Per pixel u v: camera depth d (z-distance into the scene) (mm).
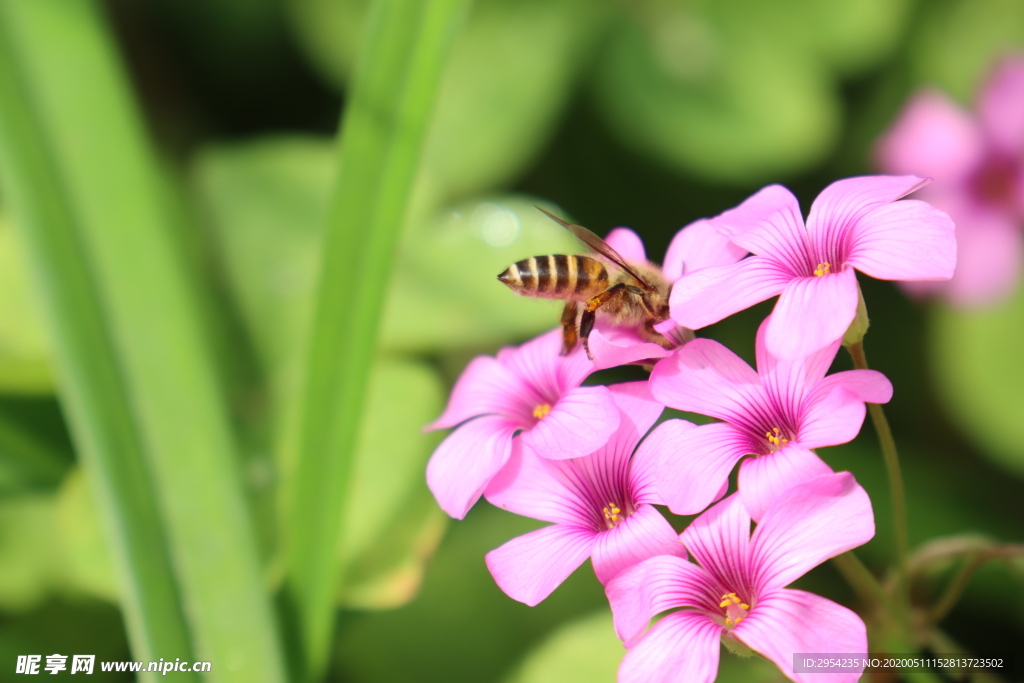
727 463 201
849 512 198
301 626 221
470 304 258
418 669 244
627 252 217
